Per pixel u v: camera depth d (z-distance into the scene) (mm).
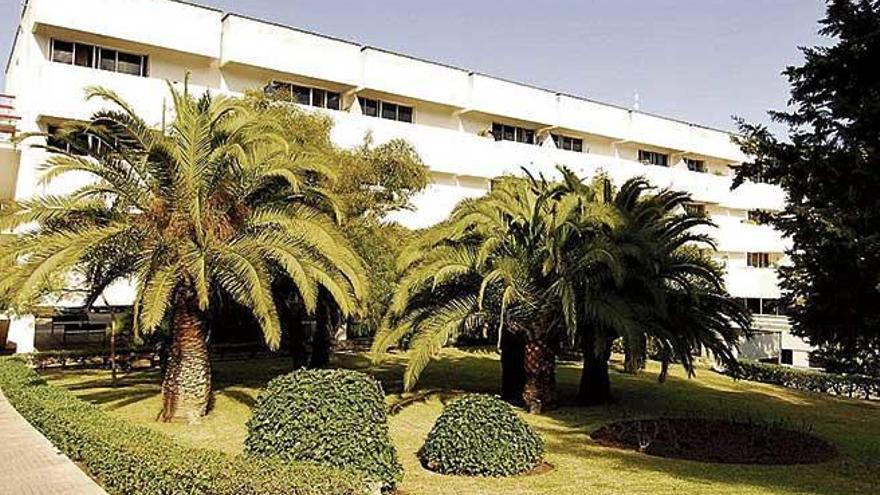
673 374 22891
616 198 15430
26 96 21234
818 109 9711
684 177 38000
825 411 17219
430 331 14078
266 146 12453
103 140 12164
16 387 13516
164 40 22797
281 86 24016
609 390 16594
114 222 12133
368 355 23578
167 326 16938
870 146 8969
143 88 21906
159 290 11352
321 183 15195
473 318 14453
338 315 17297
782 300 12438
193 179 11992
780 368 23703
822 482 9312
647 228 14625
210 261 12031
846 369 19359
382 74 28062
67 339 23141
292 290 15703
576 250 13688
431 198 29312
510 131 33438
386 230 17328
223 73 24828
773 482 9227
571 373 21781
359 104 28266
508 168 31188
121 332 20688
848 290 9367
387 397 15891
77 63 21812
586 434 12617
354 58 27312
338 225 14547
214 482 6480
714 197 39031
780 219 10195
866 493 8742
